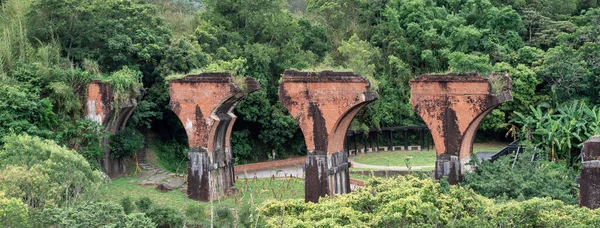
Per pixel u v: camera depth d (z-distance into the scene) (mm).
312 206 25047
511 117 52156
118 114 39625
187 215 27953
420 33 56438
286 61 50594
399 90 55719
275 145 50844
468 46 55438
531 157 34625
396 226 21609
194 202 34906
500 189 30766
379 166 47562
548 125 45656
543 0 61562
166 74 43594
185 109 35469
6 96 35500
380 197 24047
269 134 49531
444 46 55906
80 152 37344
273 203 25375
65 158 27047
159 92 44219
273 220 22766
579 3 62969
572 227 21859
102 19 42000
